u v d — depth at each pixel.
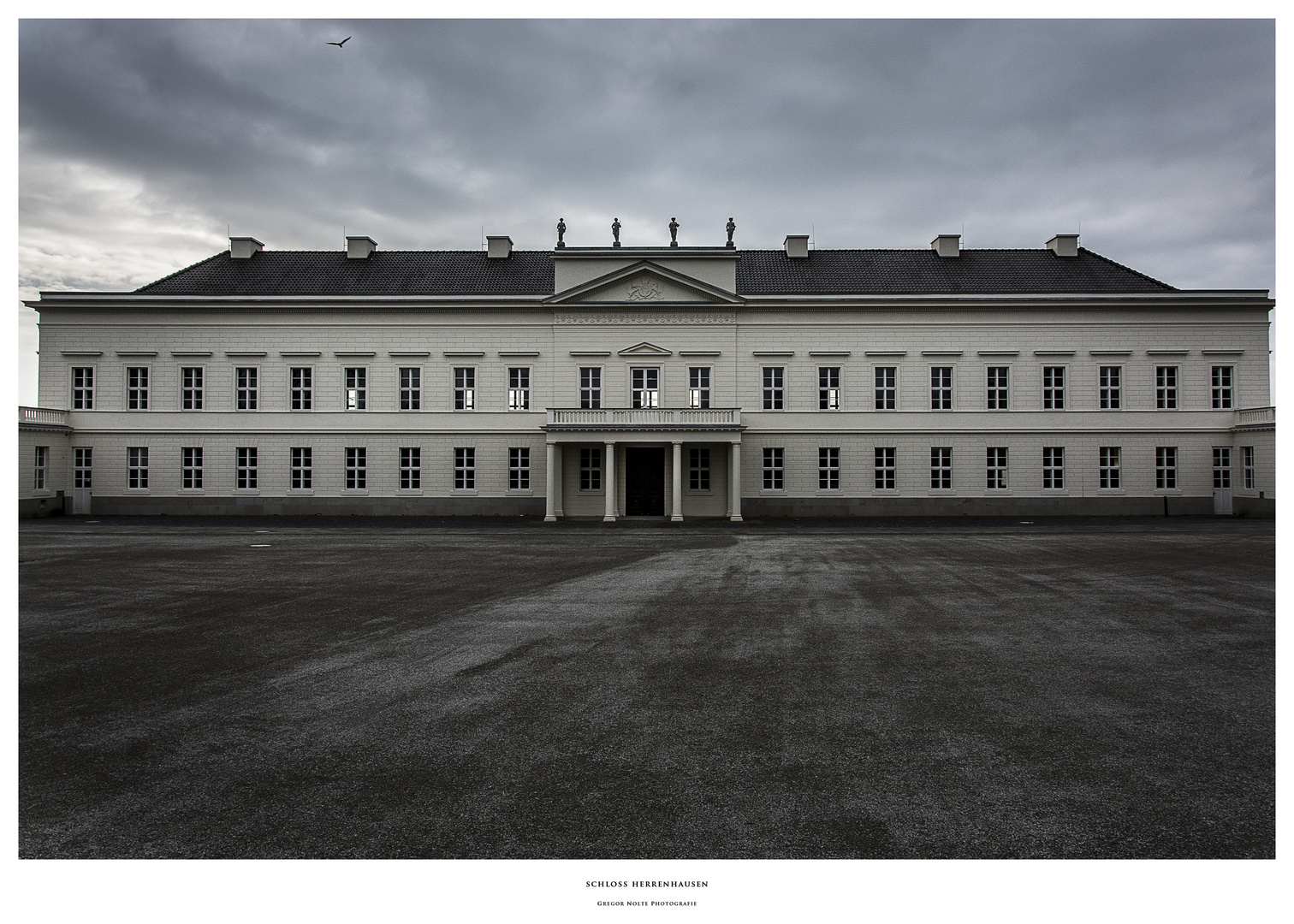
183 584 17.53
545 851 5.58
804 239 48.44
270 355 44.06
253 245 48.16
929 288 45.41
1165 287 45.03
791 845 5.69
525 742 7.65
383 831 5.89
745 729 8.01
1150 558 22.52
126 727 8.09
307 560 22.17
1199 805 6.33
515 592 16.56
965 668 10.34
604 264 44.50
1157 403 43.62
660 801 6.36
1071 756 7.31
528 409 44.03
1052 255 48.00
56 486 43.09
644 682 9.70
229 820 6.06
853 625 13.14
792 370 43.97
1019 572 19.69
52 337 44.00
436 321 44.12
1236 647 11.54
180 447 43.91
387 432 43.94
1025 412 43.56
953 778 6.83
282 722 8.24
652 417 41.00
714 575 19.22
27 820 6.08
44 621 13.40
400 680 9.77
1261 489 41.38
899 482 43.78
